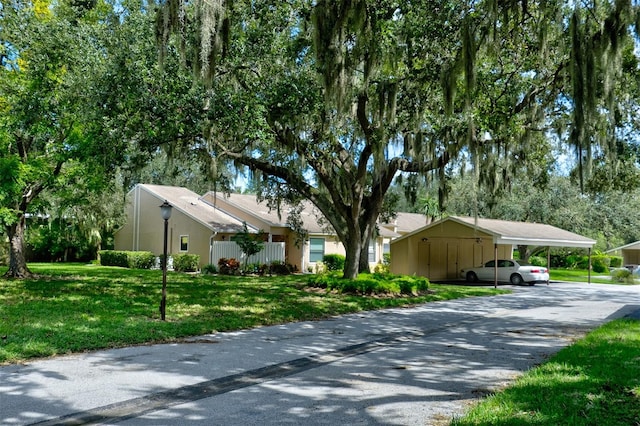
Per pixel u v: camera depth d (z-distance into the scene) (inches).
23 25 598.9
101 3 567.8
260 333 386.0
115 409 199.5
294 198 797.2
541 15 412.2
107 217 1197.7
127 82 448.8
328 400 215.0
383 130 519.2
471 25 379.2
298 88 481.1
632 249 1814.7
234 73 484.4
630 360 277.9
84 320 387.5
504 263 1048.8
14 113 601.0
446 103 411.8
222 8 366.3
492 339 376.2
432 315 514.6
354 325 437.7
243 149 609.6
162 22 379.2
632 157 590.6
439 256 1102.4
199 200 1251.2
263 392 226.7
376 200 705.6
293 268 1064.2
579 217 1328.7
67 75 563.5
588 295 792.3
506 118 501.0
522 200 1350.9
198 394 222.4
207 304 508.1
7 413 192.2
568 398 204.2
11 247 763.4
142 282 728.3
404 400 215.5
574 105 341.7
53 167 698.8
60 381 237.8
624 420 177.2
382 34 423.2
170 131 478.0
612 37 340.2
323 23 398.9
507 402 200.2
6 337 315.0
